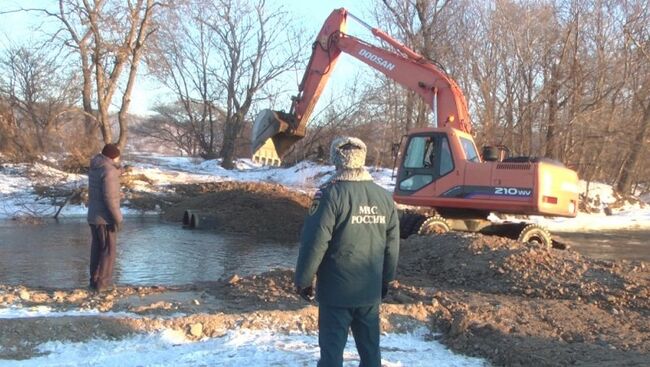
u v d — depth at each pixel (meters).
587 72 29.08
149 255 12.60
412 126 33.72
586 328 6.78
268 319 6.51
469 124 14.23
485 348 5.99
